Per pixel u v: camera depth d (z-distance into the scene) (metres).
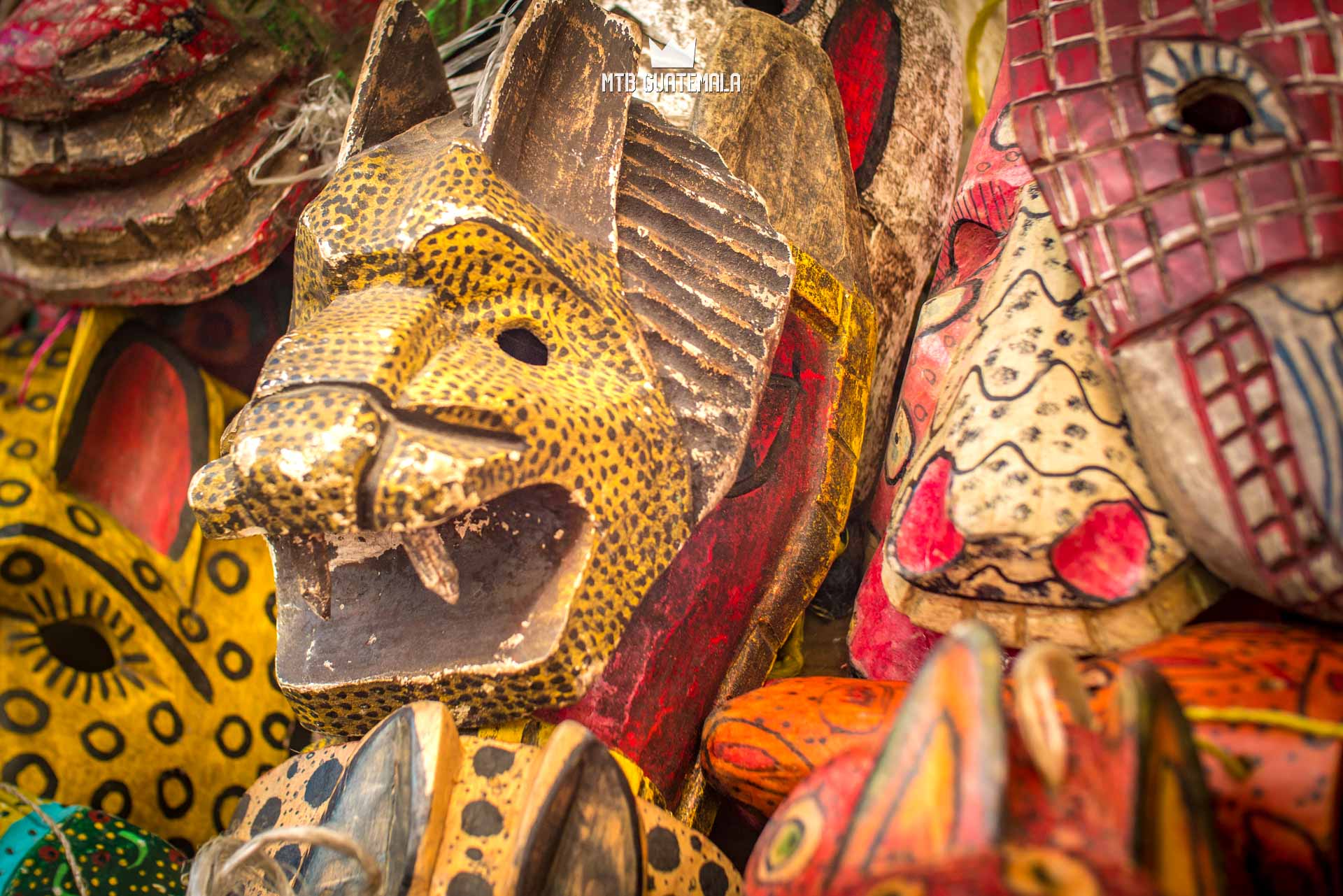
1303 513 0.69
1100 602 0.78
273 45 1.33
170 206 1.32
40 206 1.38
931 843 0.49
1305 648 0.69
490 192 0.91
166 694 1.32
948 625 0.87
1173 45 0.76
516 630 0.86
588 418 0.87
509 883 0.68
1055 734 0.51
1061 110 0.80
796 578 1.07
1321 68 0.72
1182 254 0.73
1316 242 0.69
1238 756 0.61
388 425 0.76
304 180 1.38
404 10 0.99
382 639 0.90
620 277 0.97
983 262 1.10
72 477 1.42
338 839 0.70
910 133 1.42
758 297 1.01
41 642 1.31
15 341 1.60
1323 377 0.68
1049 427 0.79
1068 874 0.45
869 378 1.20
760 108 1.20
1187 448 0.73
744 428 0.97
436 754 0.73
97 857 1.03
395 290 0.87
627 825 0.74
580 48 1.03
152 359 1.48
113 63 1.25
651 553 0.92
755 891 0.62
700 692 0.99
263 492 0.74
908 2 1.49
